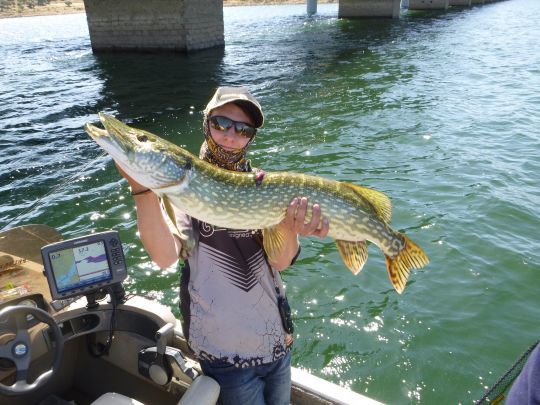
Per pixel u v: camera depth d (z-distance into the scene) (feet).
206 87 24.36
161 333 3.63
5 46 44.55
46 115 19.31
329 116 18.21
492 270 8.11
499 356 6.35
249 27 58.18
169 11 33.91
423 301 7.40
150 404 4.19
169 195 3.33
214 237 3.29
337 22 59.67
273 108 19.83
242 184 3.52
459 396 5.79
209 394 3.16
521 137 14.99
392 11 59.98
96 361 4.40
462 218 9.80
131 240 9.45
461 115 17.81
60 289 3.73
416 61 30.37
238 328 3.16
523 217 9.84
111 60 33.81
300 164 13.29
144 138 3.28
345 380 6.06
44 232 4.56
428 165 12.88
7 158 14.03
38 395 4.16
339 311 7.26
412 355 6.39
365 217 3.81
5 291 3.88
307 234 3.52
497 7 85.66
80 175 12.64
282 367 3.43
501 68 27.07
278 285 3.49
